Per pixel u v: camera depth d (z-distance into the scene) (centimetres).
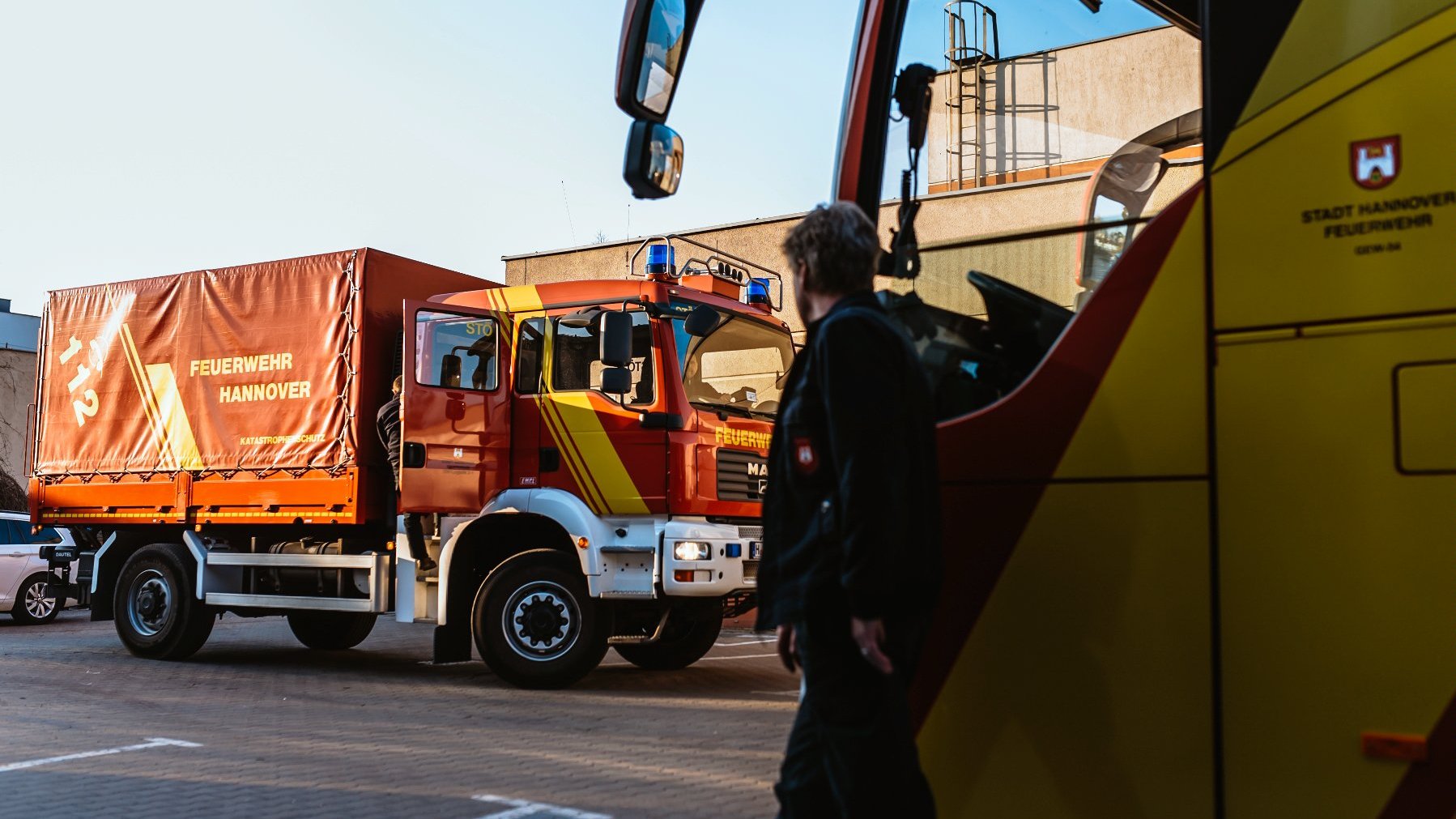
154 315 1194
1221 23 258
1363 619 235
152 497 1176
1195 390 257
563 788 604
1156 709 257
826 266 281
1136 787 258
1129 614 262
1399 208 237
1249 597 247
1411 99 238
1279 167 250
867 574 249
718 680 1063
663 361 950
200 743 735
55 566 1457
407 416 947
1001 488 280
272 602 1099
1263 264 250
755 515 1005
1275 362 248
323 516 1065
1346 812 235
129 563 1218
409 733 772
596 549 945
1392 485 234
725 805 567
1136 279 266
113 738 752
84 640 1460
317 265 1091
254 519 1108
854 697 261
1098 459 268
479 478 982
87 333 1242
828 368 262
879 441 254
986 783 276
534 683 973
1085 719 265
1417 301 234
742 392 1022
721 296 1024
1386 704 232
